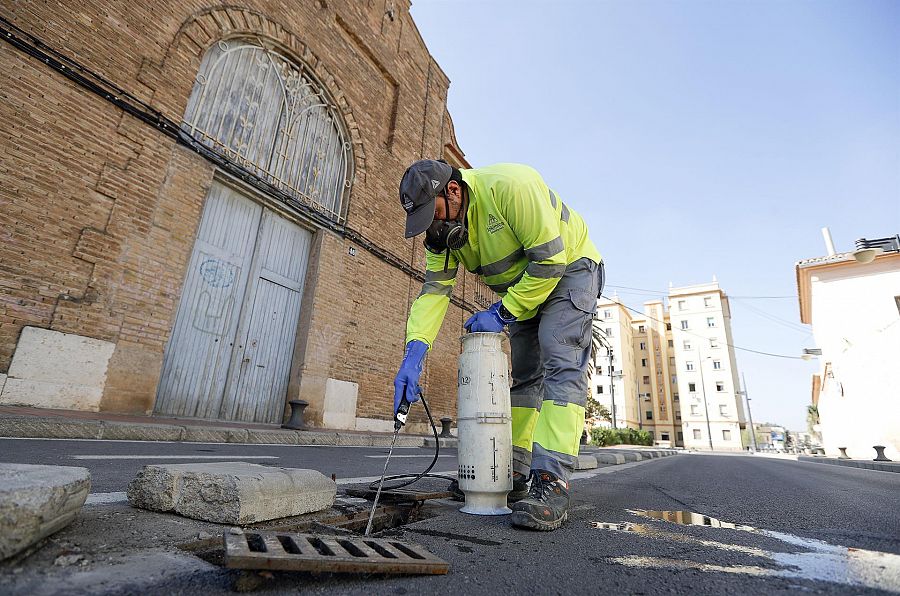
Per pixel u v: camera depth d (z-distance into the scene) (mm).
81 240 4863
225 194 6934
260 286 7379
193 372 6246
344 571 932
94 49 5184
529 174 1886
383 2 10648
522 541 1354
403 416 1743
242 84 7195
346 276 8695
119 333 5090
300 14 8266
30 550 875
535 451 1701
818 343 18891
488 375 1817
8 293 4320
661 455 13242
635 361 55312
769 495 2869
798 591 946
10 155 4461
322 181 8641
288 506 1369
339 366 8258
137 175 5438
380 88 10430
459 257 2135
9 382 4242
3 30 4508
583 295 1889
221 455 3430
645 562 1155
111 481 1904
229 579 886
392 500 1854
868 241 16047
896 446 14047
